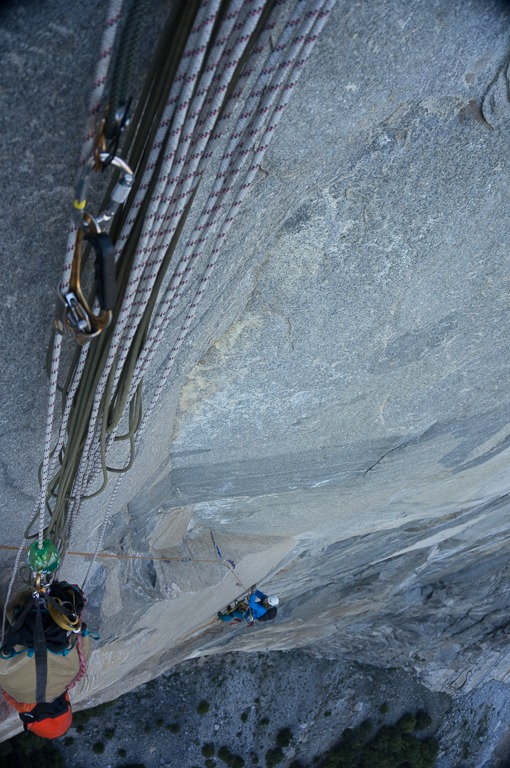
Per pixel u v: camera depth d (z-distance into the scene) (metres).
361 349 3.49
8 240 1.99
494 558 13.83
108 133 1.46
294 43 1.46
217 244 1.94
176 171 1.63
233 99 1.60
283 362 3.47
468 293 3.26
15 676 3.47
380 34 1.94
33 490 3.35
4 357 2.41
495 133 2.45
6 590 4.11
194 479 4.74
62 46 1.58
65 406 2.40
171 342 2.84
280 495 5.27
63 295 1.74
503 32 2.09
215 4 1.30
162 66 1.56
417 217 2.74
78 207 1.50
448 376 4.00
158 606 6.02
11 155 1.76
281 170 2.27
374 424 4.34
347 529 6.96
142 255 1.80
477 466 5.73
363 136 2.34
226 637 11.85
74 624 3.28
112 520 4.77
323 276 2.96
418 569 11.66
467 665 18.25
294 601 11.78
